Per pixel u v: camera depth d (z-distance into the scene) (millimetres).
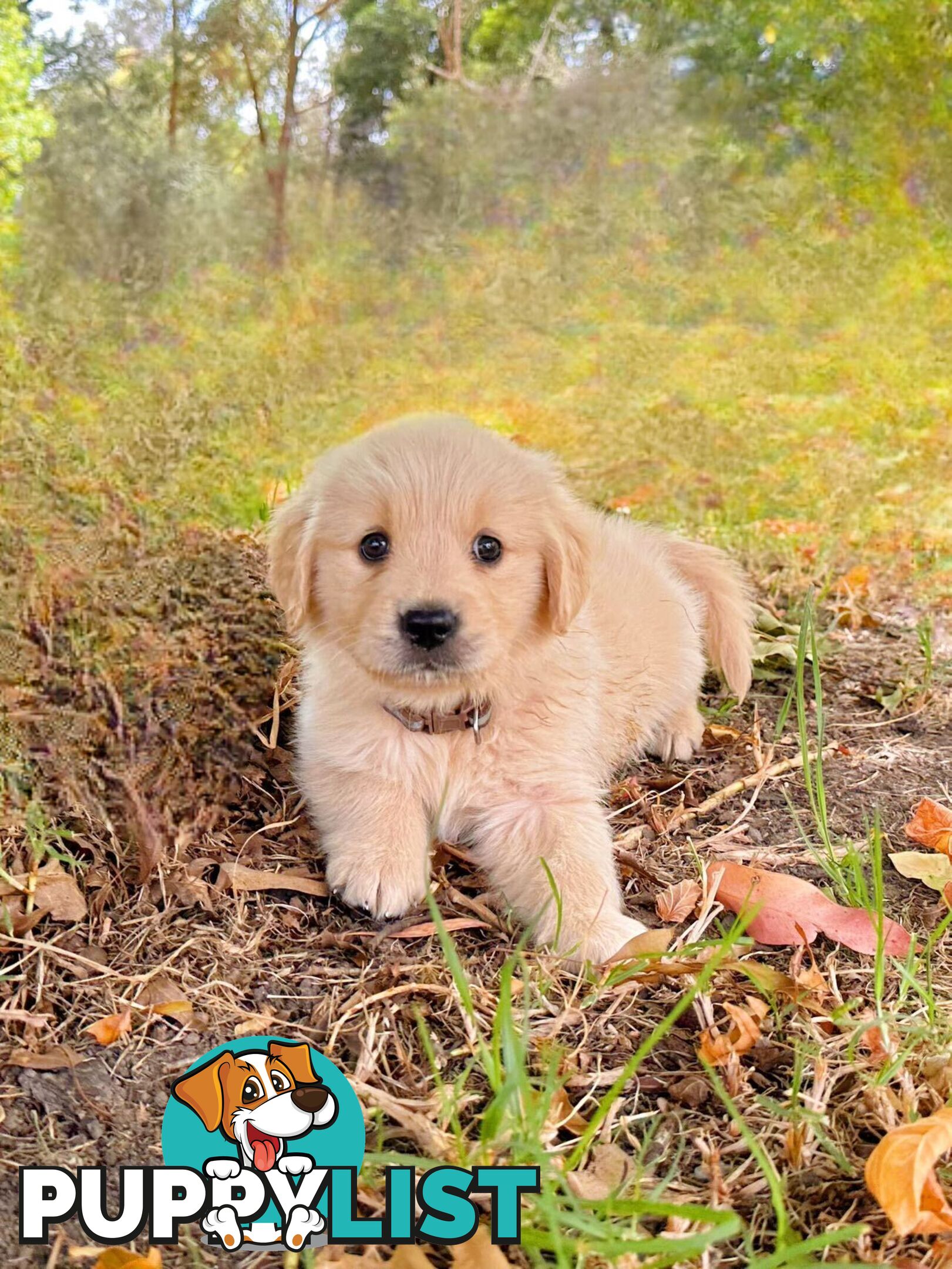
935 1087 395
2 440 629
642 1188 359
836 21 1860
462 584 476
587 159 1926
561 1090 392
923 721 698
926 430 1255
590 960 459
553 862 502
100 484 653
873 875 532
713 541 992
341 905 502
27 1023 414
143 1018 424
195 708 569
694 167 1905
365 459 507
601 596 638
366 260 1614
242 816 562
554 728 531
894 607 898
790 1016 437
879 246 1672
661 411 1271
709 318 1597
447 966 458
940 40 1808
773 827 578
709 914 492
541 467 539
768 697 737
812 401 1347
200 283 1230
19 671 527
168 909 484
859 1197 358
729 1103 356
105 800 523
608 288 1639
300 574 510
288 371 1069
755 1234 344
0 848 492
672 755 665
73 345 763
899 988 453
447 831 552
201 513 715
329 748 539
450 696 512
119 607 577
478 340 1443
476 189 1865
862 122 1834
